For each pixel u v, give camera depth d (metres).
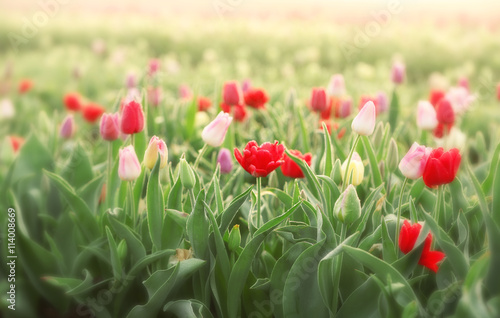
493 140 3.13
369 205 2.60
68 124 3.15
